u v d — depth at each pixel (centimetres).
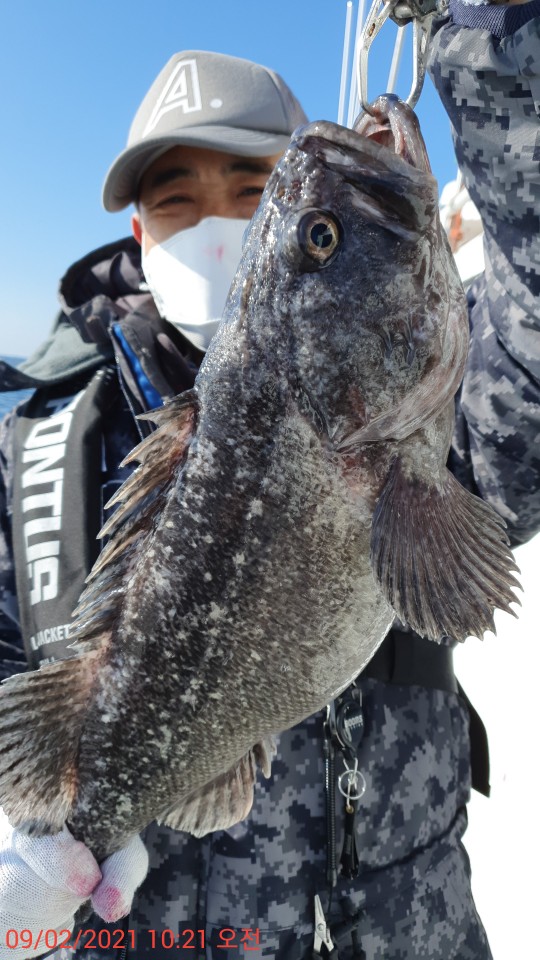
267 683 39
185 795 43
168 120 65
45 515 59
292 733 54
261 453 37
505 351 51
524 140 41
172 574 40
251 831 52
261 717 39
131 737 42
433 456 37
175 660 40
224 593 38
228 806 45
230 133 64
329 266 36
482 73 41
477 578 37
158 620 40
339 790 53
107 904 43
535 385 50
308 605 37
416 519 36
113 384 67
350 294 35
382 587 35
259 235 38
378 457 37
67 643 55
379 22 34
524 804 77
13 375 65
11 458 65
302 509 37
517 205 43
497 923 76
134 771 42
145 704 41
